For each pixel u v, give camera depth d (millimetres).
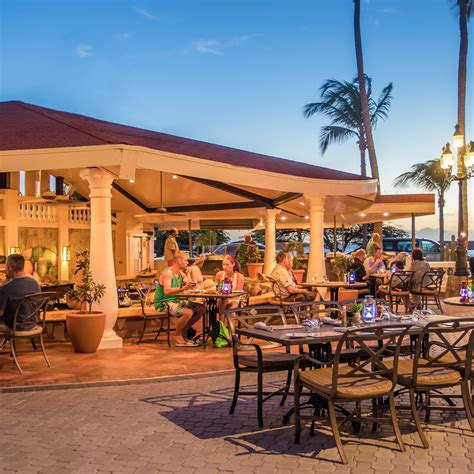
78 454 5133
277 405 6629
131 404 6703
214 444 5359
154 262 24406
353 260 14227
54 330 10547
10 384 7453
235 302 10375
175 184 16906
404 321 6336
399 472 4664
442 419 6082
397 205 20109
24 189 17047
